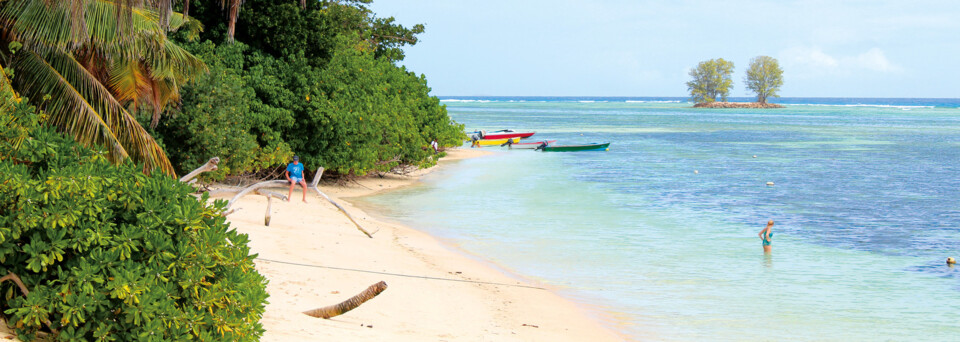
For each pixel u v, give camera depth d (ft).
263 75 91.20
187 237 21.67
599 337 40.68
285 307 35.65
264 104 90.58
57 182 19.89
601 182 123.44
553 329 41.39
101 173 21.57
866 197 106.93
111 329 20.63
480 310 44.01
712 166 155.84
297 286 42.19
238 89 82.17
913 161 169.68
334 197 97.71
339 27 103.24
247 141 83.46
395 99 126.82
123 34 44.65
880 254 66.39
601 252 64.90
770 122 422.00
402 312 40.65
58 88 45.52
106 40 43.93
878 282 55.72
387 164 118.62
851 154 191.52
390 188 111.34
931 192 113.29
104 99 48.62
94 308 19.71
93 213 20.38
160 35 50.34
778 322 44.80
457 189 111.34
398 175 128.47
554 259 61.52
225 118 80.07
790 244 70.44
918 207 96.99
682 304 48.44
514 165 154.71
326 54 98.73
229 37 58.44
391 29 165.58
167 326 20.54
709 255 64.39
